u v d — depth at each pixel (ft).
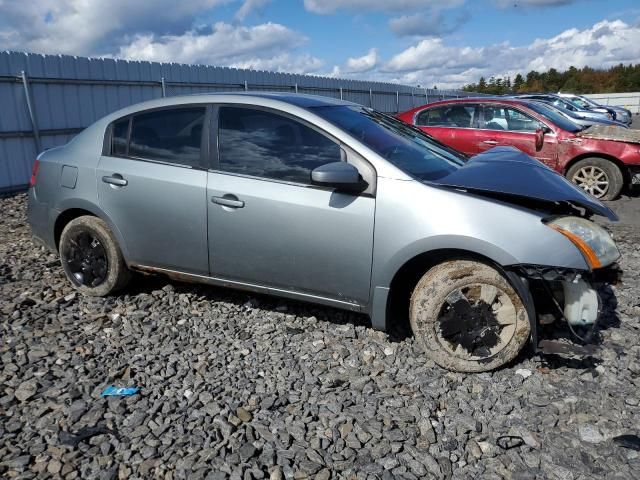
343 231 11.00
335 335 12.26
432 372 10.70
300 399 9.78
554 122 28.89
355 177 10.50
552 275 9.86
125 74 38.81
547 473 7.91
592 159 27.96
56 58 33.91
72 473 7.82
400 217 10.57
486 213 10.14
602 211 10.23
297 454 8.31
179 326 12.75
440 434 8.84
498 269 10.27
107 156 13.60
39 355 11.27
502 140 29.40
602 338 11.94
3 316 13.10
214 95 12.84
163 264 13.17
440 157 12.66
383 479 7.79
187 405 9.57
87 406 9.49
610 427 8.89
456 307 10.48
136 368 10.82
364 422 9.11
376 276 10.94
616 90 311.27
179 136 12.87
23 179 32.83
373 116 13.58
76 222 14.06
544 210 10.56
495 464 8.13
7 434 8.68
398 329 12.42
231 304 13.97
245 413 9.28
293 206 11.35
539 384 10.19
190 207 12.40
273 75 55.01
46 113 33.65
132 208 13.10
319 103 12.83
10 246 19.58
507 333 10.40
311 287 11.66
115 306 13.84
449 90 117.70
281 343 11.91
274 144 11.86
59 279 15.75
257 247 11.87
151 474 7.84
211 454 8.20
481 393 9.98
